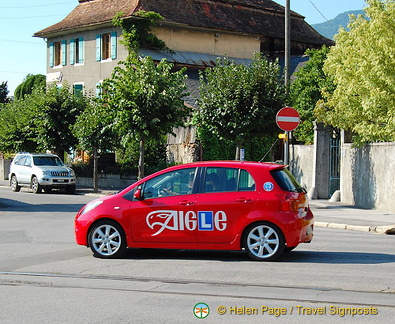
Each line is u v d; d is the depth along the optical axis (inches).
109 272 391.9
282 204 421.1
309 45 2065.7
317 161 1018.1
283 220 419.8
